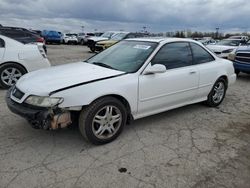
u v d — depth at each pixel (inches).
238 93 275.7
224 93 225.5
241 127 177.8
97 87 137.8
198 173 121.3
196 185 112.9
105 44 681.0
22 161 126.7
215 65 208.2
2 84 257.8
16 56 258.8
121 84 146.5
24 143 144.6
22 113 132.3
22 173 117.3
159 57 169.5
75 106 131.8
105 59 179.9
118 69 161.3
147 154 136.9
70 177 115.5
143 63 161.0
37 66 271.0
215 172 122.5
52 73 155.4
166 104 174.7
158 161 130.4
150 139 154.4
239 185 113.7
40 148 139.7
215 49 503.5
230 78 225.3
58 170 120.4
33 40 487.8
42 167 122.3
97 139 141.8
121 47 188.9
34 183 110.7
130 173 119.7
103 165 125.6
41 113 128.5
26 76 159.8
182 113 201.0
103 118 141.9
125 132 162.7
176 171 122.3
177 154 137.9
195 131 168.4
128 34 702.5
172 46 179.8
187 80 183.0
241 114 204.5
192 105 222.4
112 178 115.7
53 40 1422.2
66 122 133.0
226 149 145.3
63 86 133.3
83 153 136.0
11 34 470.6
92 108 136.3
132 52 175.8
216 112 207.0
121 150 140.3
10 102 143.4
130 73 154.6
